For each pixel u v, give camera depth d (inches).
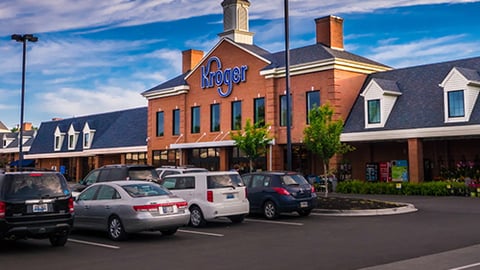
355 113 1238.9
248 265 386.9
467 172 1087.0
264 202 716.7
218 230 599.2
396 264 379.2
